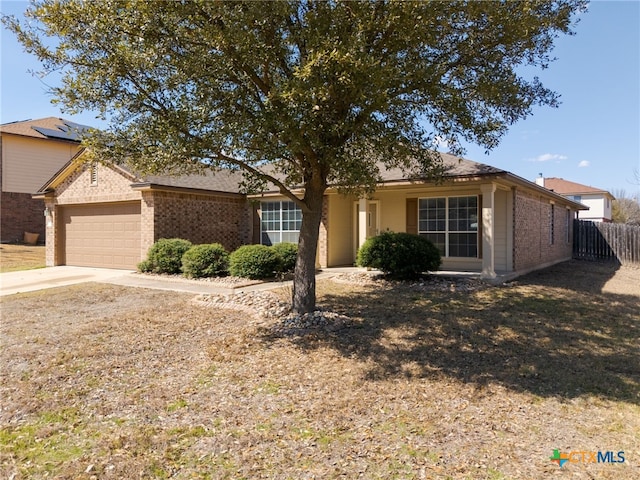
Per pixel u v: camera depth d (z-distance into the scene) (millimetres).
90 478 3061
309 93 5059
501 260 12781
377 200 14914
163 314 8055
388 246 11156
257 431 3795
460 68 6961
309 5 6000
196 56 5660
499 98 6801
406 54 6363
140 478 3076
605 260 20312
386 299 9250
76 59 5742
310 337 6520
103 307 8789
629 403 4430
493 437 3691
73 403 4383
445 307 8523
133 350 6008
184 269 12469
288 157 6777
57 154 24891
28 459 3332
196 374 5176
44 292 10539
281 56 6062
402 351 6023
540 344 6406
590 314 8273
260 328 6996
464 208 13281
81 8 5273
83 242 16438
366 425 3910
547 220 16719
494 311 8281
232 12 5121
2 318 7875
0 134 22438
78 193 16234
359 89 5324
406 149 7008
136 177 13984
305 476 3102
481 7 5969
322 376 5125
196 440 3633
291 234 16031
